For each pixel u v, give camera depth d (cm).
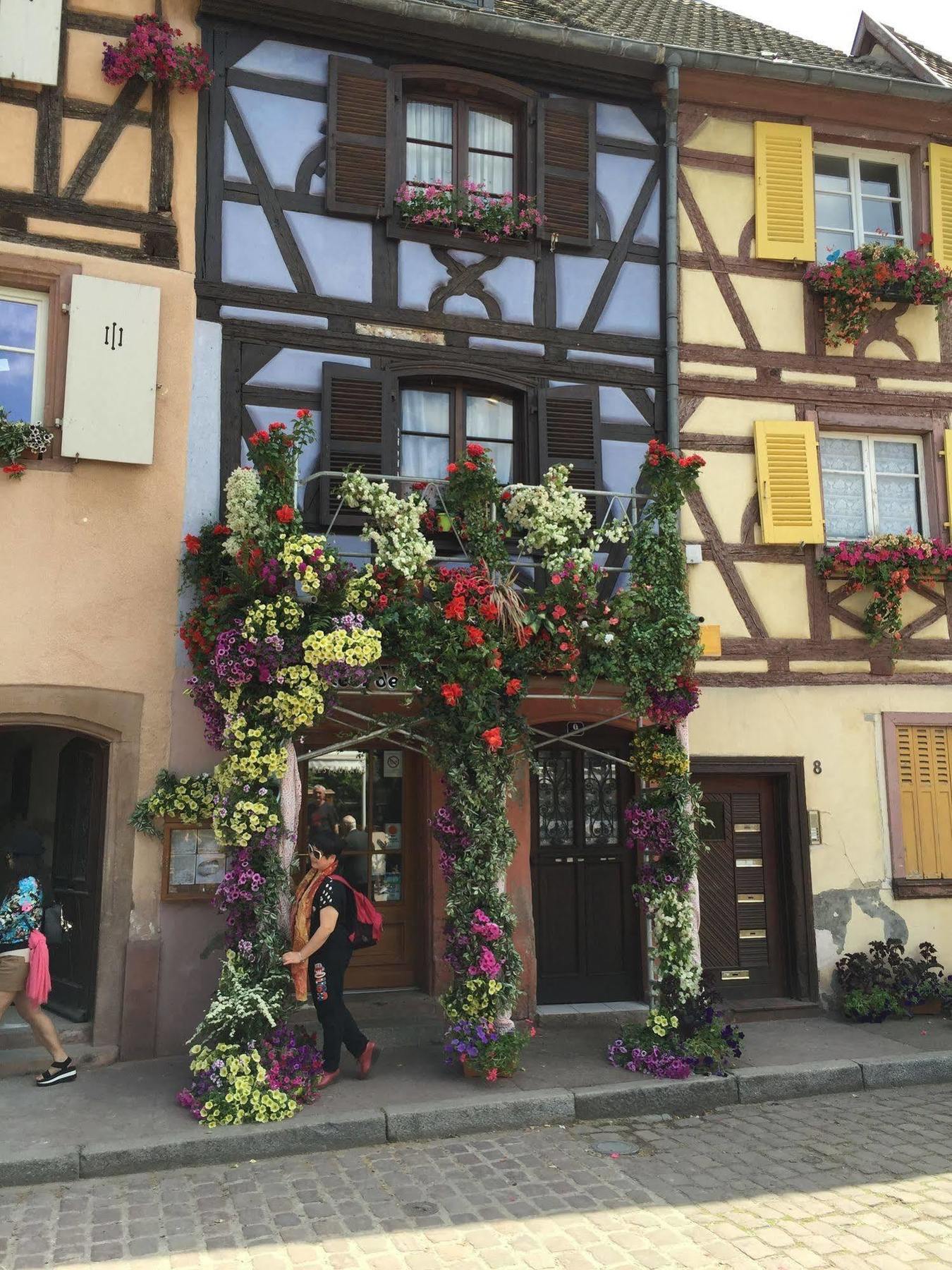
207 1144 527
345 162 821
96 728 710
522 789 818
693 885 724
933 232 988
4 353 729
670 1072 648
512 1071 642
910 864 909
